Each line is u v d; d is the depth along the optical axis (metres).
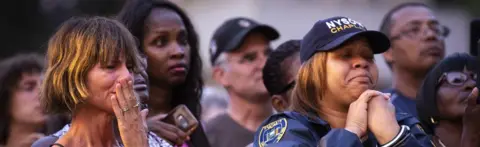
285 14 15.16
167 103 5.66
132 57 4.31
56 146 4.23
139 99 4.49
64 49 4.22
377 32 4.40
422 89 5.18
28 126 6.40
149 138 4.64
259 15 15.24
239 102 6.96
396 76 6.44
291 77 5.59
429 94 5.12
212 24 18.05
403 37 6.38
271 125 4.39
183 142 5.28
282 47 5.73
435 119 5.13
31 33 17.11
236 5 17.12
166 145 4.72
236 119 6.91
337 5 15.62
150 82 5.55
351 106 4.32
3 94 6.42
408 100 6.29
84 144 4.26
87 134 4.27
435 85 5.11
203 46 17.86
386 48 4.50
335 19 4.49
